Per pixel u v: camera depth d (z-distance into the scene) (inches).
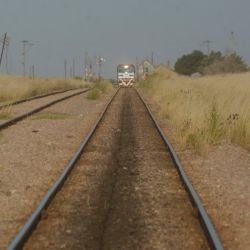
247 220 1286.9
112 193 1536.7
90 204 1417.3
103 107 4813.0
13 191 1542.8
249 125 2442.2
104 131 2935.5
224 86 5472.4
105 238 1156.5
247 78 6284.5
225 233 1198.9
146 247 1105.4
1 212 1341.0
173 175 1780.3
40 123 3260.3
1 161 1968.5
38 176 1752.0
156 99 5674.2
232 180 1700.3
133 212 1346.0
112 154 2190.0
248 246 1114.1
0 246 1101.7
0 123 3078.2
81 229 1214.9
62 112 4099.4
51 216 1312.7
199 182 1691.7
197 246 1117.7
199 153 2174.0
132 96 7017.7
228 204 1425.9
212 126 2465.6
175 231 1205.7
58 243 1128.8
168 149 2269.9
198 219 1293.1
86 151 2252.7
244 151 2239.2
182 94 4704.7
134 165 1952.5
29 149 2267.5
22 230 1145.4
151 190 1573.6
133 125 3250.5
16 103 4665.4
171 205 1414.9
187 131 2484.0
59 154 2190.0
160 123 3383.4
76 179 1711.4
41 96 5831.7
